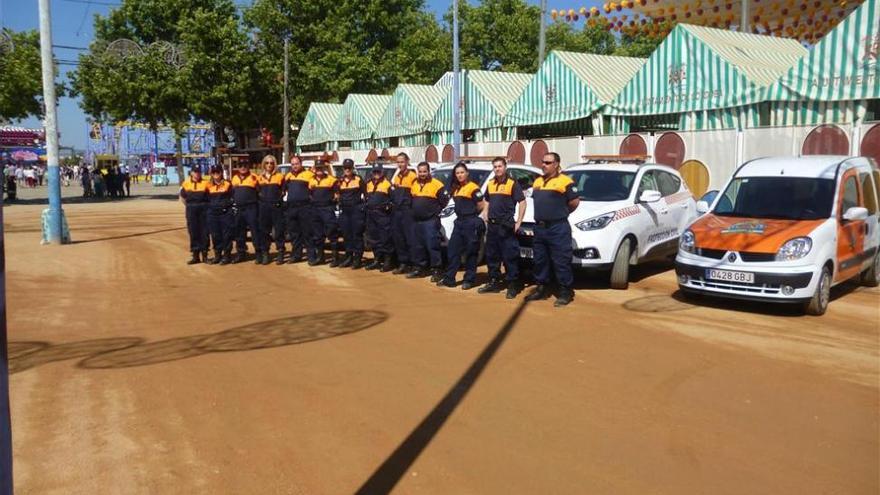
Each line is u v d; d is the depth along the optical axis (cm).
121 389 553
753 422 480
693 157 1289
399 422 482
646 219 977
